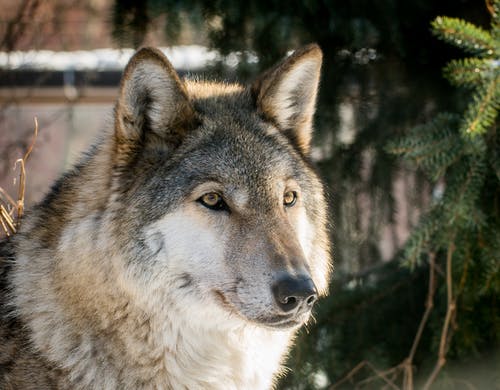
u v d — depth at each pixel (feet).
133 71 21.21
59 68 51.93
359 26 32.83
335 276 34.37
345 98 34.78
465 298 29.91
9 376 21.12
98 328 21.02
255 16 32.53
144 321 21.13
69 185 22.79
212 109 23.40
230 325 21.67
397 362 33.27
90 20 51.31
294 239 21.07
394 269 34.86
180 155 21.91
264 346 23.04
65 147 56.39
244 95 24.45
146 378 21.33
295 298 19.81
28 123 52.26
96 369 20.98
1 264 23.06
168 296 21.25
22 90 50.98
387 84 34.99
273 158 22.47
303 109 24.75
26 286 21.77
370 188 34.99
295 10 32.60
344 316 34.04
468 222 27.91
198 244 21.21
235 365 22.56
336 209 34.47
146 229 21.09
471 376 31.40
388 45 34.27
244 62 33.71
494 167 28.19
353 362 33.63
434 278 31.81
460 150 28.25
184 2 32.04
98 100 54.19
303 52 23.67
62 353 20.93
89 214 21.62
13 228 26.84
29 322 21.35
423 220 29.25
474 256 29.09
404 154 28.84
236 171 21.70
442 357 29.12
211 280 21.16
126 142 21.67
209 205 21.45
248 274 20.51
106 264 21.01
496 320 30.60
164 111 22.07
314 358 33.63
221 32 33.30
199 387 22.02
